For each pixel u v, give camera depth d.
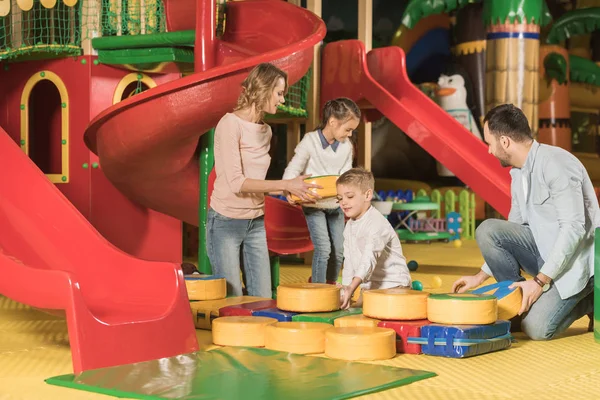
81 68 6.41
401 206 10.95
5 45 6.61
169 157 5.84
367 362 3.70
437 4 12.67
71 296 3.55
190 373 3.41
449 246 10.80
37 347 4.07
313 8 8.56
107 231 6.50
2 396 3.13
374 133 14.19
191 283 4.73
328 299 4.27
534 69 11.67
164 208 6.52
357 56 8.36
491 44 11.74
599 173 14.76
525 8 11.55
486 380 3.37
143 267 4.14
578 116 15.58
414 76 14.03
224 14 7.05
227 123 4.68
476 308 3.88
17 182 4.85
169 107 5.39
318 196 4.79
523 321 4.27
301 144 5.41
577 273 4.18
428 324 3.91
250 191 4.65
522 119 4.26
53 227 4.59
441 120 8.01
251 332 4.01
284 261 8.74
